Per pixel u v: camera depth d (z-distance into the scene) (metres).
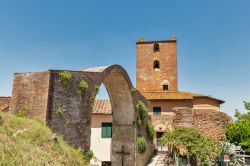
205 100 34.41
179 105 33.47
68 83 14.25
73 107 14.27
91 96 15.41
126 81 20.73
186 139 21.19
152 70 40.44
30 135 10.86
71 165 11.01
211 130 26.31
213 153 20.52
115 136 22.41
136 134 21.92
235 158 20.70
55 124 13.34
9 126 10.71
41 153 9.95
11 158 8.46
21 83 14.11
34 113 13.43
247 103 34.06
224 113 26.98
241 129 23.62
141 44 41.66
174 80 39.44
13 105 13.95
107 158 24.22
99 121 25.09
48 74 13.65
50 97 13.40
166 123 31.56
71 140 13.84
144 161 23.30
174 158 22.34
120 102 22.20
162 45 40.97
